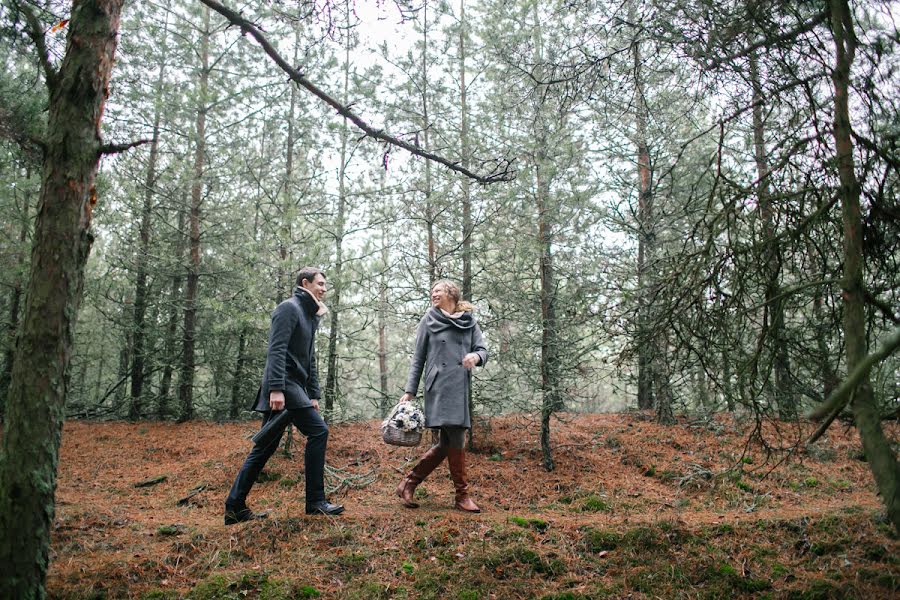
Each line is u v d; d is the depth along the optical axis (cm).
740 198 343
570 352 680
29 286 290
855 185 280
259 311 707
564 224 717
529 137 708
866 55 311
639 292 557
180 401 1010
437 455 508
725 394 369
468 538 416
